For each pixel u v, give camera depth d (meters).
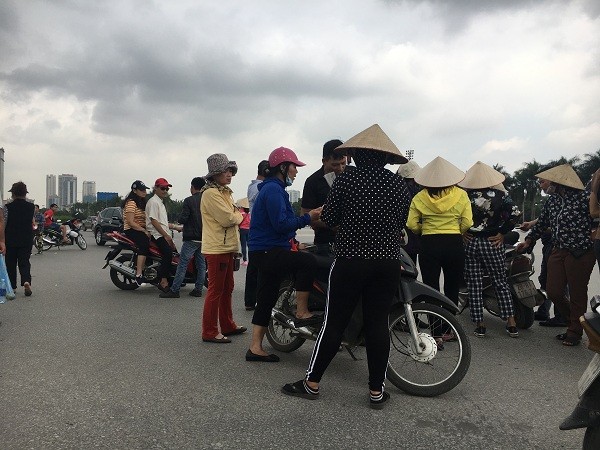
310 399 4.18
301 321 5.08
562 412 4.01
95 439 3.40
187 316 7.30
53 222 21.16
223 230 5.81
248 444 3.38
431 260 5.83
